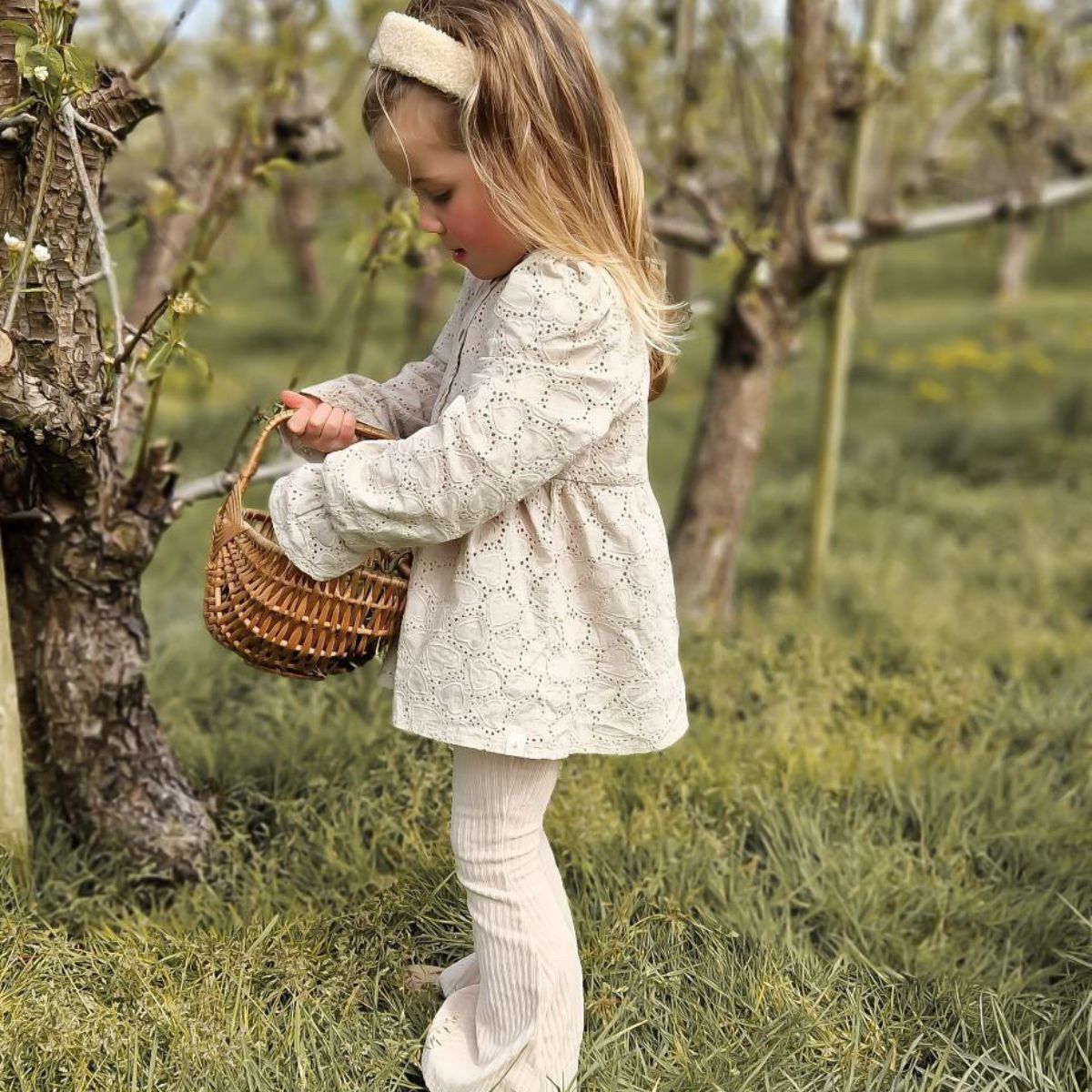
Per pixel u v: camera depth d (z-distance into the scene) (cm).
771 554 552
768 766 289
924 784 291
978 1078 196
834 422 469
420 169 166
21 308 193
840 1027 208
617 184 173
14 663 229
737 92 411
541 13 166
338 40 414
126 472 265
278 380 994
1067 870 257
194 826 251
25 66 172
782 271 413
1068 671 387
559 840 249
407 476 163
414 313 891
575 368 164
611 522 175
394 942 221
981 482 705
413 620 175
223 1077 184
